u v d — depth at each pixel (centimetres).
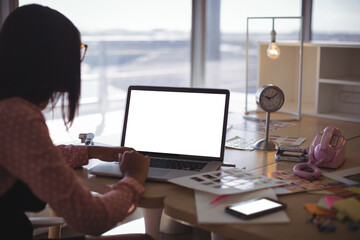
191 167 149
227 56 360
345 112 274
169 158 160
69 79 111
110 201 107
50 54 105
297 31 359
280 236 99
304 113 272
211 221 106
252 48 357
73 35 109
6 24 105
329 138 158
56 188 96
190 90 166
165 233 247
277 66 298
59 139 287
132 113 171
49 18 105
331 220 108
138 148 166
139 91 172
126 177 122
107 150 154
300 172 145
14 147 96
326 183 137
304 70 306
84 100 330
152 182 138
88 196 102
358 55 280
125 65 332
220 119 159
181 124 163
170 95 168
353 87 269
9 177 103
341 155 156
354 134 217
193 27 350
